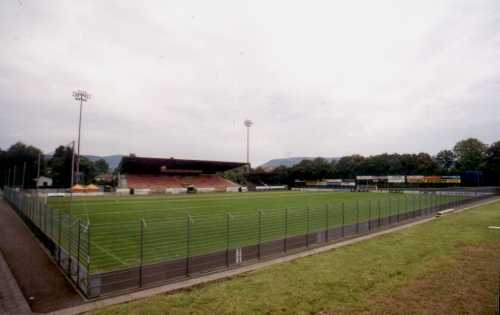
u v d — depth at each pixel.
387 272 9.77
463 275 9.45
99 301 7.53
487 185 76.94
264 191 71.94
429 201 34.47
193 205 32.91
